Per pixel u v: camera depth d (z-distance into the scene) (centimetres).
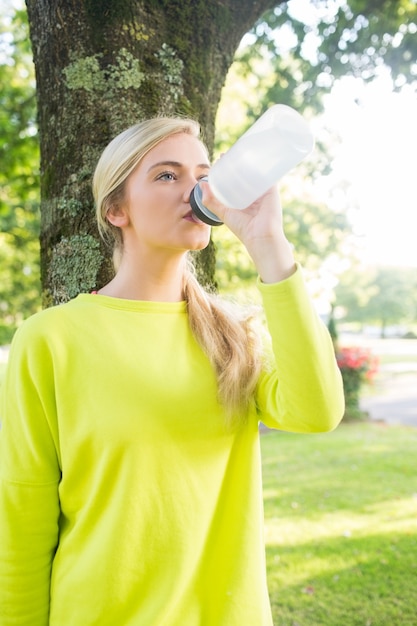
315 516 419
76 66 146
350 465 574
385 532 382
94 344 107
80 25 146
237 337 117
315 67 427
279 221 100
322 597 296
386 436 746
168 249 112
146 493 102
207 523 108
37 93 159
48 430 107
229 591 107
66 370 105
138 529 101
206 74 162
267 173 96
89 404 104
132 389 104
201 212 104
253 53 480
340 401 102
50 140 152
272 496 473
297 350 97
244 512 112
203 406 109
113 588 100
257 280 101
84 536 105
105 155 115
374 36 397
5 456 108
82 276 144
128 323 112
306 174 497
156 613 100
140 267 116
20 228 913
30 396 106
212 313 121
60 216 148
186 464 105
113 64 145
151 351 110
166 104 150
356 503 448
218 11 164
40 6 150
